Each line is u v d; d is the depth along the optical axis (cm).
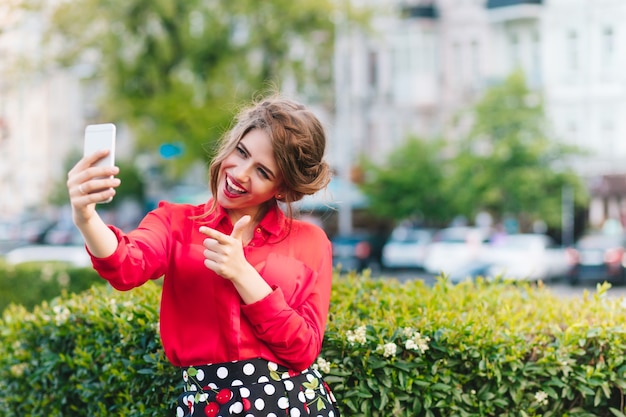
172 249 290
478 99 3117
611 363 371
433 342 367
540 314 417
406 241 2836
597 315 405
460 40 3609
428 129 3672
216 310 283
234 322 281
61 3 2017
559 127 3375
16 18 1505
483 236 2686
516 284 492
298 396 286
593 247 2388
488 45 3534
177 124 2136
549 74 3391
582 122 3334
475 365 371
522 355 373
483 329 377
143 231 284
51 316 452
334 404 302
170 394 381
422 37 3650
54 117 4747
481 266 2283
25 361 458
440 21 3659
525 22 3438
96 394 411
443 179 3045
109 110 2209
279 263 295
